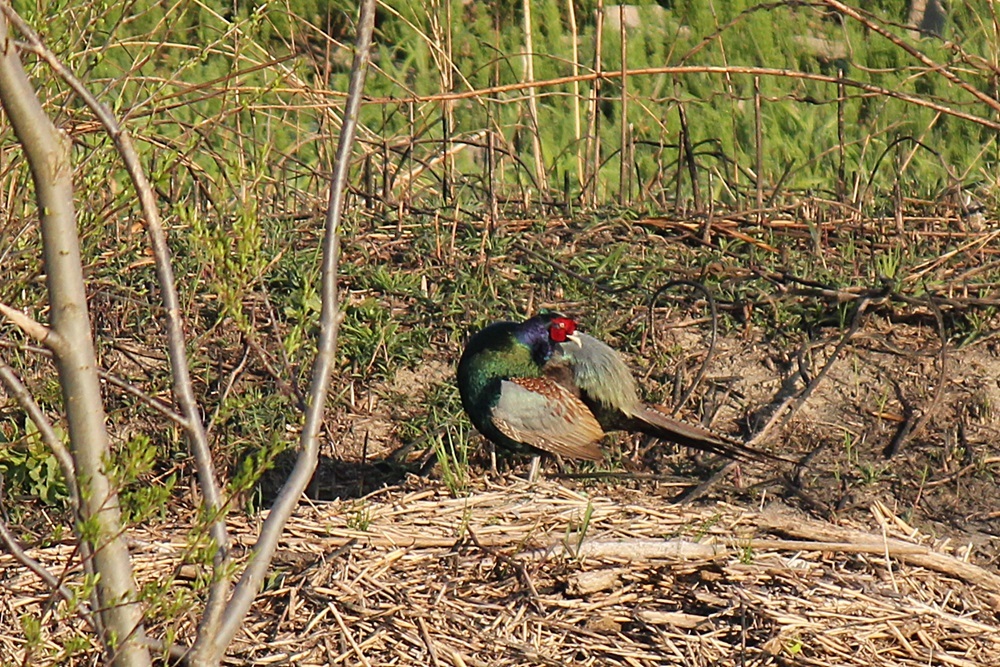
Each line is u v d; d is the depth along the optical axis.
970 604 8.84
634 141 15.72
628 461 11.21
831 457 10.90
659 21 21.70
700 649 8.12
